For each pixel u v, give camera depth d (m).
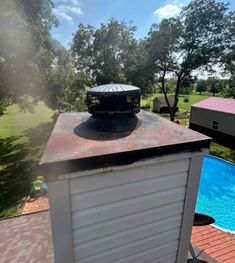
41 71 10.53
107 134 1.81
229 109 15.27
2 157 11.31
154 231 1.88
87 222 1.56
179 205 1.90
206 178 11.01
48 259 2.69
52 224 1.46
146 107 34.78
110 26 17.75
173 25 15.89
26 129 17.17
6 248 2.93
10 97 10.59
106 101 1.89
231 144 14.64
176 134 1.82
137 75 17.69
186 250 2.13
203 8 15.06
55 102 12.17
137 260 1.92
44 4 10.40
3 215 6.24
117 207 1.62
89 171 1.38
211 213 8.47
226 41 15.63
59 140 1.66
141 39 18.17
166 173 1.71
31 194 7.11
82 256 1.65
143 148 1.50
